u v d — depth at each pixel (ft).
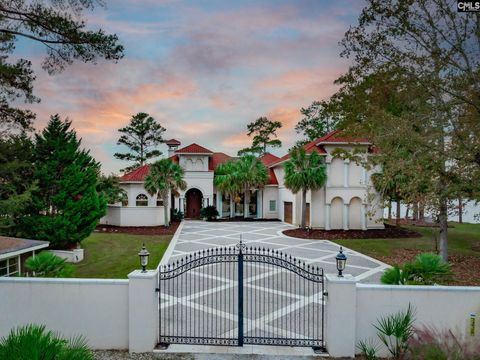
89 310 22.57
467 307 21.42
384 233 80.64
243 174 106.22
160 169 93.09
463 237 78.28
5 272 38.06
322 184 81.46
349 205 86.02
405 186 45.01
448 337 19.77
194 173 112.47
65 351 13.92
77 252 53.01
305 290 35.65
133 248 62.28
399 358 20.36
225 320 27.48
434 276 28.35
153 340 21.90
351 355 21.12
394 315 21.61
